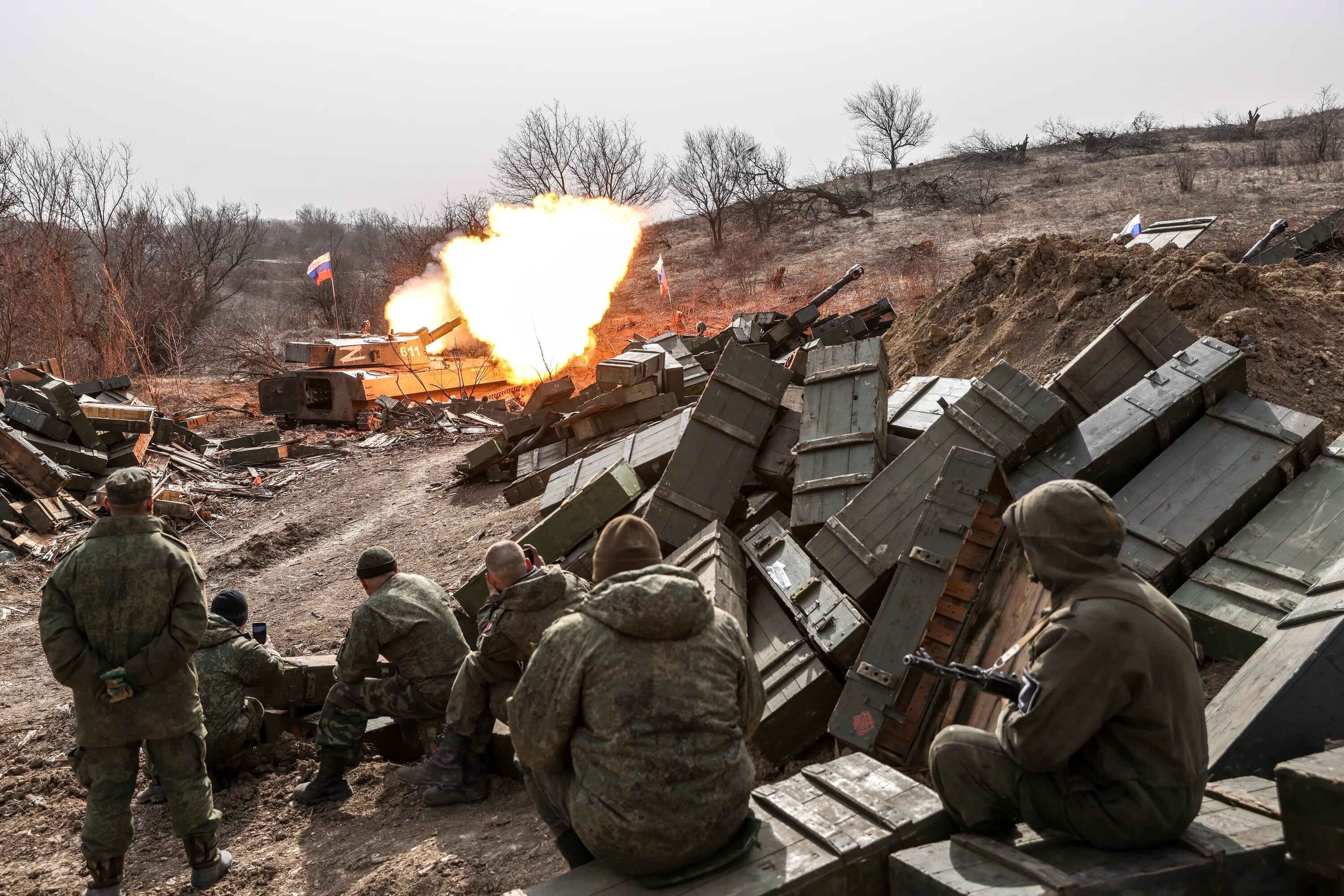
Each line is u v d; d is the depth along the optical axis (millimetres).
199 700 4574
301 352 23375
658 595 2711
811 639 5105
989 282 12516
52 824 5547
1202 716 2623
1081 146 64062
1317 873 2523
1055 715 2488
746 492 7852
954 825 2998
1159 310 6617
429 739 5672
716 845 2801
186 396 32188
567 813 2951
